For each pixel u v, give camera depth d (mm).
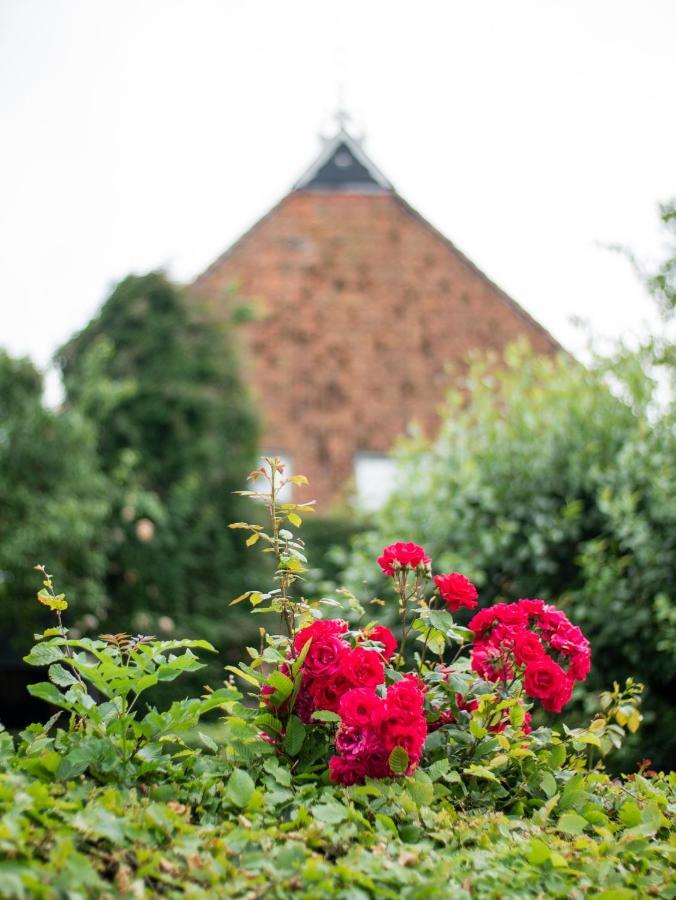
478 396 8289
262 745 2854
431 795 2754
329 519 10891
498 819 2762
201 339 10172
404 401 14672
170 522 9602
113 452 9703
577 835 2779
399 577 3287
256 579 9773
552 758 3137
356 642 3172
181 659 2760
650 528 6379
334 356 14891
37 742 2807
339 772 2826
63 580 8922
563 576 7254
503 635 3246
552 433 7426
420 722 2795
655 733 5961
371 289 15625
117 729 2768
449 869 2357
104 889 2062
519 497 7426
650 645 6223
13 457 8984
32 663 2744
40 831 2158
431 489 7934
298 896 2168
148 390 9789
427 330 15367
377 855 2387
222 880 2211
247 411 10250
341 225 16281
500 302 16016
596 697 6055
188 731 3010
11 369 9211
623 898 2367
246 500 10000
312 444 14164
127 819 2307
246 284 15461
